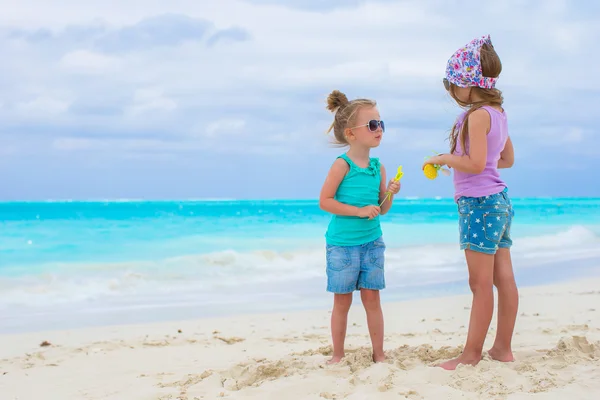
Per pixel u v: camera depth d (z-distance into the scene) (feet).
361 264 13.04
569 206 154.51
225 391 11.76
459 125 12.21
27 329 21.84
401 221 74.08
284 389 11.07
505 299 12.46
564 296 25.68
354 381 11.23
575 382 10.64
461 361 12.07
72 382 13.99
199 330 20.63
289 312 24.57
